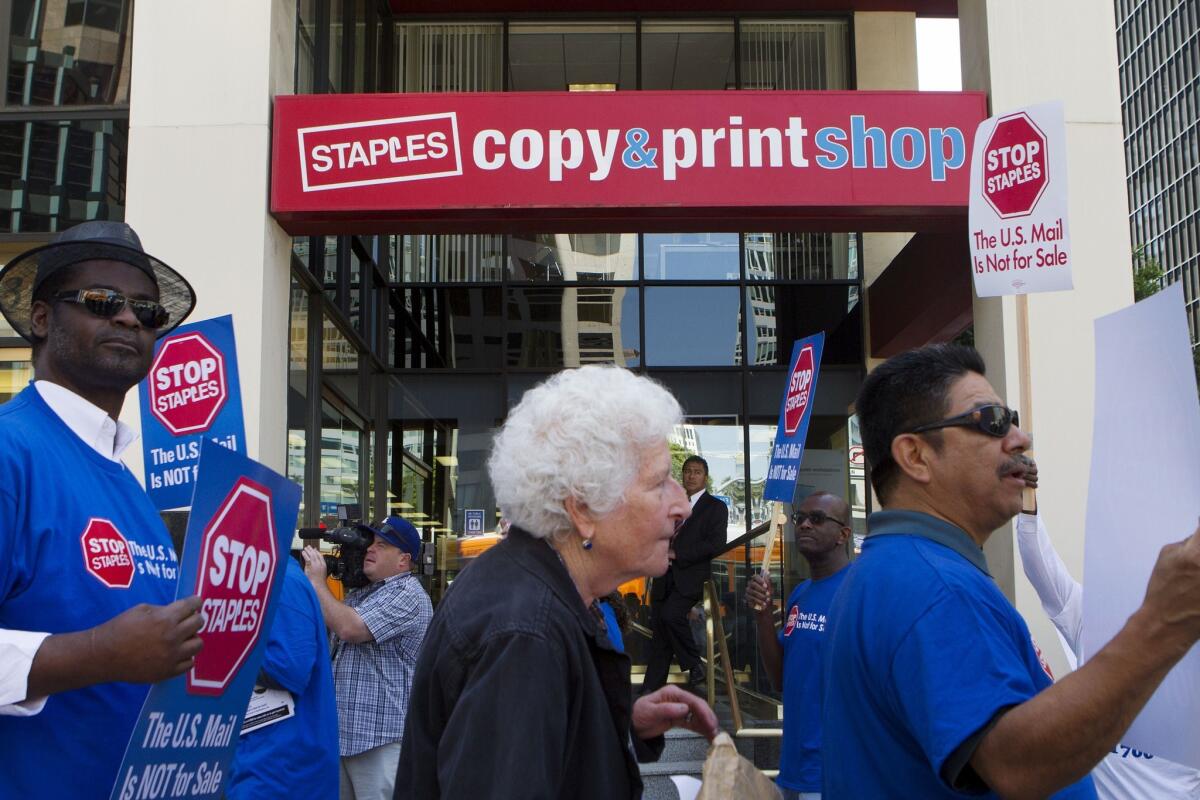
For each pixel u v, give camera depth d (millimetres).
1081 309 6582
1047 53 6773
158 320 2195
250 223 6297
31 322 2166
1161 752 1887
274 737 3359
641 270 10656
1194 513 1771
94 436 2117
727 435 10430
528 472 1774
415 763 1685
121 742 1968
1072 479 6418
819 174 6492
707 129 6523
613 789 1658
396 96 6492
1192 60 91750
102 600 1978
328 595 4430
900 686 1648
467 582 1751
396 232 6863
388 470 10422
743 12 10875
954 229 6988
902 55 10781
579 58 10922
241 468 2027
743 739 7281
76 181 6609
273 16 6582
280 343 6586
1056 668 6047
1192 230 91625
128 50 6723
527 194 6469
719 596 10062
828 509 4098
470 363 10539
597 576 1812
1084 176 6707
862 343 10531
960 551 1847
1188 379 1776
